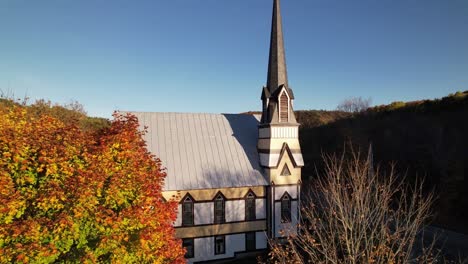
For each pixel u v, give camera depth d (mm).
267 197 35188
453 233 33875
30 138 12367
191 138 36094
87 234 12102
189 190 32062
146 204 13328
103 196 12836
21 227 10383
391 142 55625
